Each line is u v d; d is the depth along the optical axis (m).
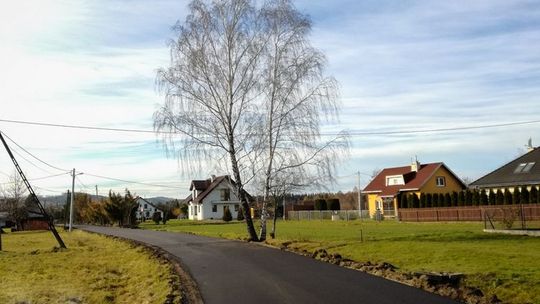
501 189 46.47
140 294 13.88
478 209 42.31
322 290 11.85
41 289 15.62
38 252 28.02
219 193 81.94
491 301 10.17
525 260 15.45
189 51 24.50
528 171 45.09
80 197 91.12
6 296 14.61
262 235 26.48
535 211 38.84
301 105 24.59
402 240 23.44
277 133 24.84
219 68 24.69
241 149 25.12
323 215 61.44
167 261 18.83
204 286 13.18
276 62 24.77
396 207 59.53
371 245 21.30
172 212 95.94
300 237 27.88
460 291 11.14
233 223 60.69
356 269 15.03
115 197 66.62
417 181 59.19
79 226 69.31
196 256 19.83
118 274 18.84
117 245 29.86
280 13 24.59
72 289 15.59
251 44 24.70
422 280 12.28
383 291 11.47
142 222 79.88
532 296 10.57
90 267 20.78
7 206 75.94
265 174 25.44
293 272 14.67
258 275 14.43
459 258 16.31
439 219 45.78
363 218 58.16
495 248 18.98
